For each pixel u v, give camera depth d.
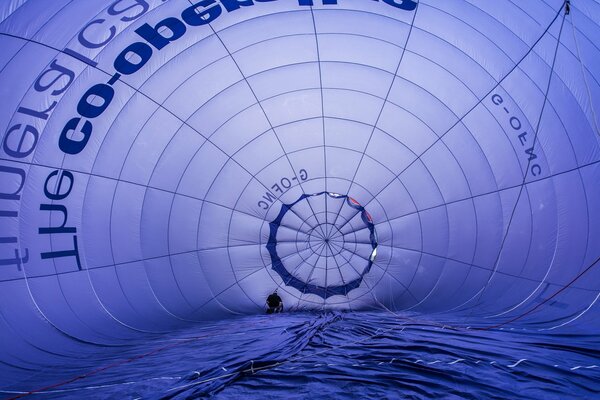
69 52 11.55
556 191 13.97
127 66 12.30
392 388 7.10
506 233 14.54
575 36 13.68
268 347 10.03
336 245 15.62
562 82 13.66
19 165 11.23
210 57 13.01
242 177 14.55
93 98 12.08
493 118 13.86
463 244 14.98
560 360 8.45
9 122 10.97
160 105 13.06
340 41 13.26
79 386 8.41
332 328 12.02
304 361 8.73
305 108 14.02
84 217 12.57
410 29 13.22
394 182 14.79
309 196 14.97
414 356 8.84
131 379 8.49
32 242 11.50
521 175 14.13
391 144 14.38
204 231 14.71
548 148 13.88
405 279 15.66
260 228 15.12
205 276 15.04
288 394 6.99
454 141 14.17
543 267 14.14
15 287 11.07
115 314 13.05
